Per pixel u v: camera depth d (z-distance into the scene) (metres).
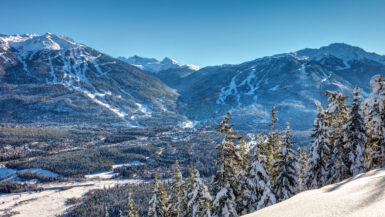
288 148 23.14
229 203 19.73
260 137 23.08
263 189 21.19
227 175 20.16
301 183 31.19
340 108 27.20
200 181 22.08
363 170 23.91
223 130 20.48
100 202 153.62
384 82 24.86
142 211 125.06
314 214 5.40
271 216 6.59
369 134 25.75
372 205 4.62
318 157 25.42
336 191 6.98
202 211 21.00
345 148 24.97
